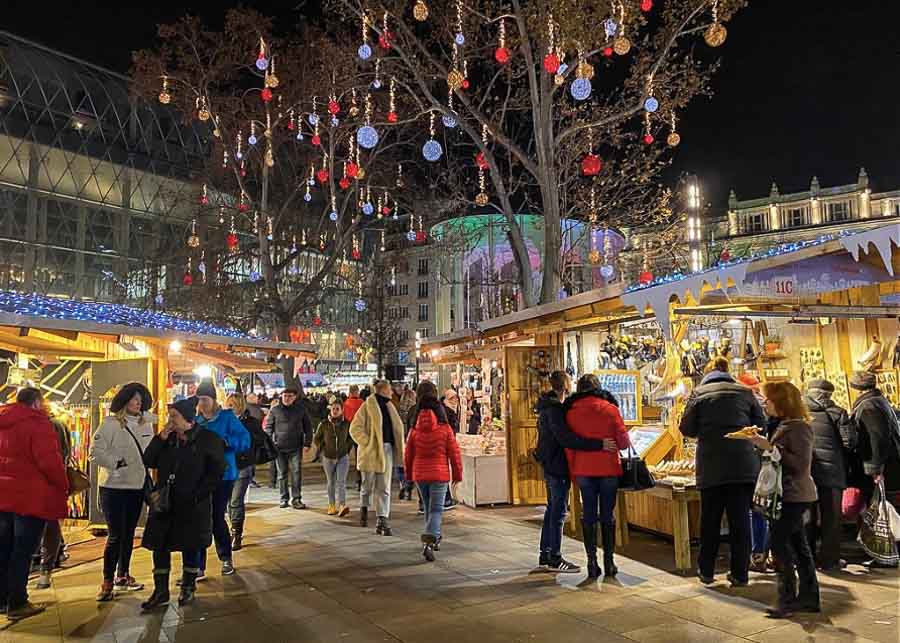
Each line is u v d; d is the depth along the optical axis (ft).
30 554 17.79
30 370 30.81
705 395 19.26
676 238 65.16
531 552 23.61
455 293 132.26
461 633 15.56
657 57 45.70
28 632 16.26
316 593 19.03
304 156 73.77
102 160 160.56
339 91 59.26
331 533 27.68
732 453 18.51
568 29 40.11
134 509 20.21
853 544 23.35
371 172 69.67
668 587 18.97
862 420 20.39
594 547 19.97
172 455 18.24
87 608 18.15
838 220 188.96
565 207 59.21
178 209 171.63
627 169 59.36
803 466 16.49
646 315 28.43
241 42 63.16
